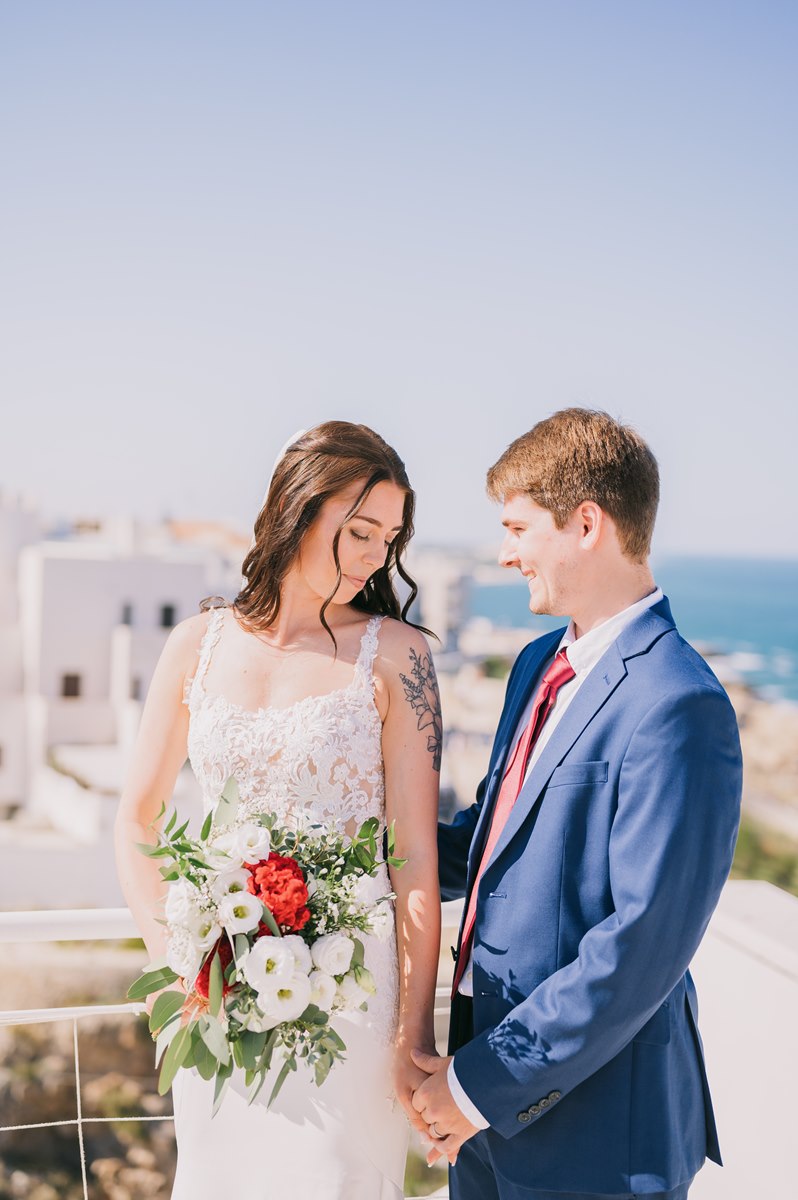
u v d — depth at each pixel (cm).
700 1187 305
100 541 7862
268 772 224
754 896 310
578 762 199
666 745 189
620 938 184
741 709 7088
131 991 199
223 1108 221
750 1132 282
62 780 4047
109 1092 1435
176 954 194
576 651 209
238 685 233
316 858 201
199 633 245
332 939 192
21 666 4600
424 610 6347
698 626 8594
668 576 8681
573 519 206
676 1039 204
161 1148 1391
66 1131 1378
